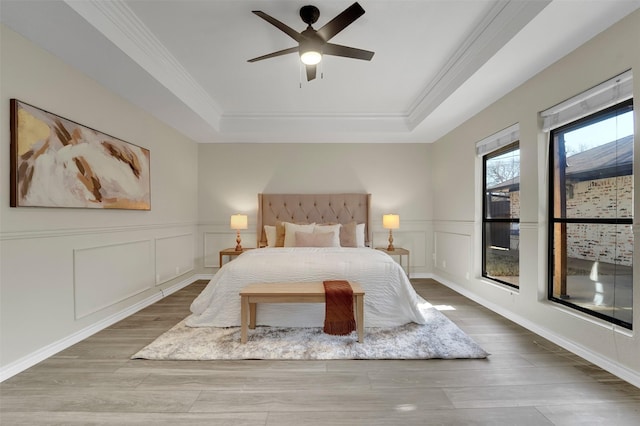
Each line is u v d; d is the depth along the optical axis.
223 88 3.46
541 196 2.62
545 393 1.75
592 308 2.24
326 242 3.91
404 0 2.04
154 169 3.70
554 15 1.83
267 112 4.22
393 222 4.65
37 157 2.14
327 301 2.41
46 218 2.24
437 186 4.84
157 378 1.92
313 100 3.82
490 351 2.29
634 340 1.81
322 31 1.97
